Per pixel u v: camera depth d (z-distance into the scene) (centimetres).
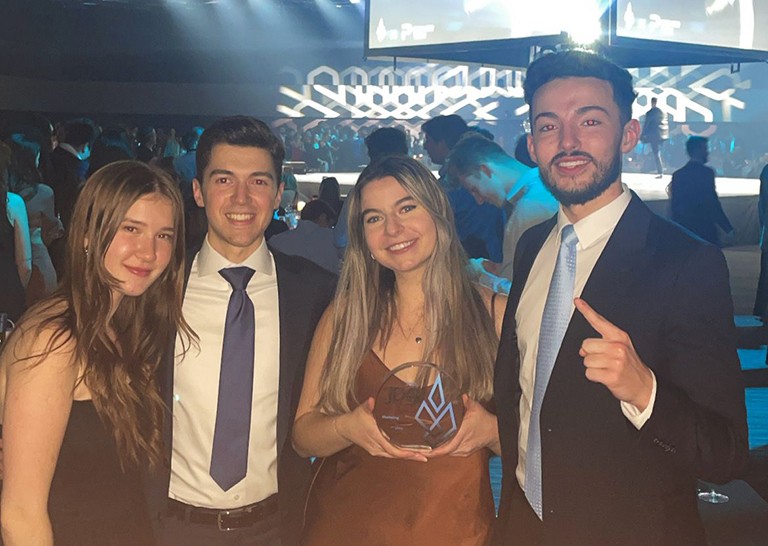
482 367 239
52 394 202
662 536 190
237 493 254
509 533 215
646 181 1842
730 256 1245
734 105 2067
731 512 338
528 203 383
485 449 235
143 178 216
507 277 390
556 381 198
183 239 237
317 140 2052
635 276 193
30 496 201
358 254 243
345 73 2050
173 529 256
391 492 232
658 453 190
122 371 217
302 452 248
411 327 241
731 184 1798
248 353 256
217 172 257
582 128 200
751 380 657
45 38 1806
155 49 1886
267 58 1973
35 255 489
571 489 195
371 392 239
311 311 262
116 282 213
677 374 184
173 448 257
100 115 1875
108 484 212
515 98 2108
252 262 262
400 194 233
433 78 2091
